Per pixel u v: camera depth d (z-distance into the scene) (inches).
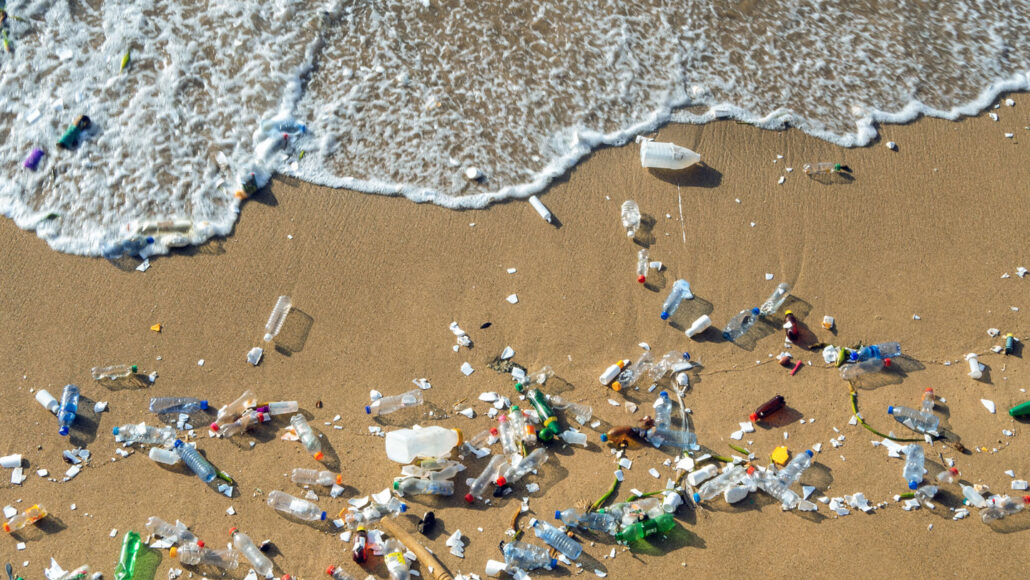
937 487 207.8
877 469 211.8
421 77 281.1
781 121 277.4
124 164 261.4
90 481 209.3
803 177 265.3
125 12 284.4
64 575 195.2
